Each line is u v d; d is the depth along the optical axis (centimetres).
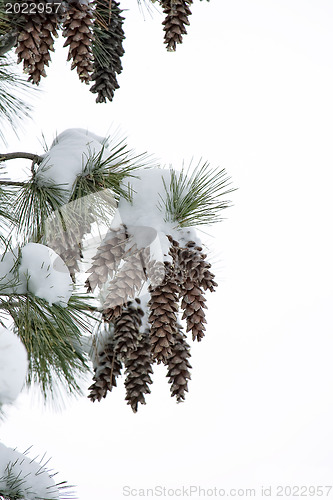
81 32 228
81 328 238
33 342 237
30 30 225
